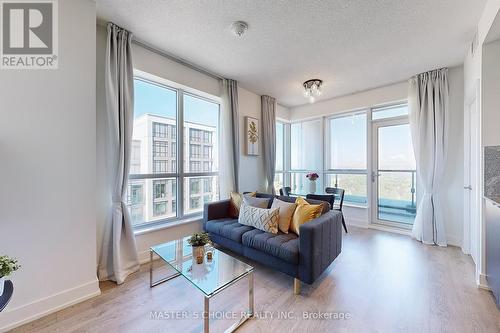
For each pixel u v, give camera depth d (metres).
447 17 1.99
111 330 1.50
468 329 1.47
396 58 2.76
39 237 1.60
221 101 3.41
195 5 1.87
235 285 2.06
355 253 2.77
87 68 1.84
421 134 3.16
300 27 2.15
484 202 1.98
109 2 1.85
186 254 1.96
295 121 5.00
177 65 2.85
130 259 2.29
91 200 1.87
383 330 1.48
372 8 1.88
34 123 1.58
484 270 1.96
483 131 1.97
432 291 1.92
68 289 1.74
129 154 2.28
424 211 3.12
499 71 1.91
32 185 1.57
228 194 3.42
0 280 1.07
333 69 3.07
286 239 2.13
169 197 2.98
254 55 2.71
